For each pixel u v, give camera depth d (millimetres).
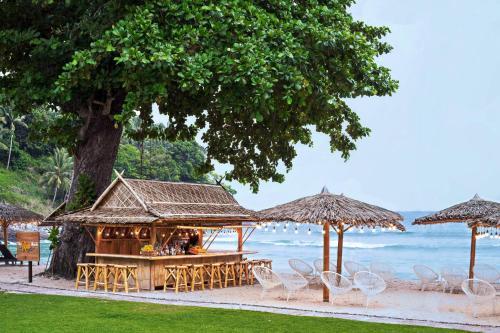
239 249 21984
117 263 19375
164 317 13133
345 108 27359
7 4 20297
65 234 21984
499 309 15617
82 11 20375
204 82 17375
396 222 17688
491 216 17438
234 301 16453
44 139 23078
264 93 16734
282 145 27469
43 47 19109
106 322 12375
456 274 19859
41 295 16719
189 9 18047
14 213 28531
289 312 14445
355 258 56562
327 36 19016
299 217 16469
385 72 22094
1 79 21406
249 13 18953
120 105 22109
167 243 20078
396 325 12688
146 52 17297
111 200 19891
